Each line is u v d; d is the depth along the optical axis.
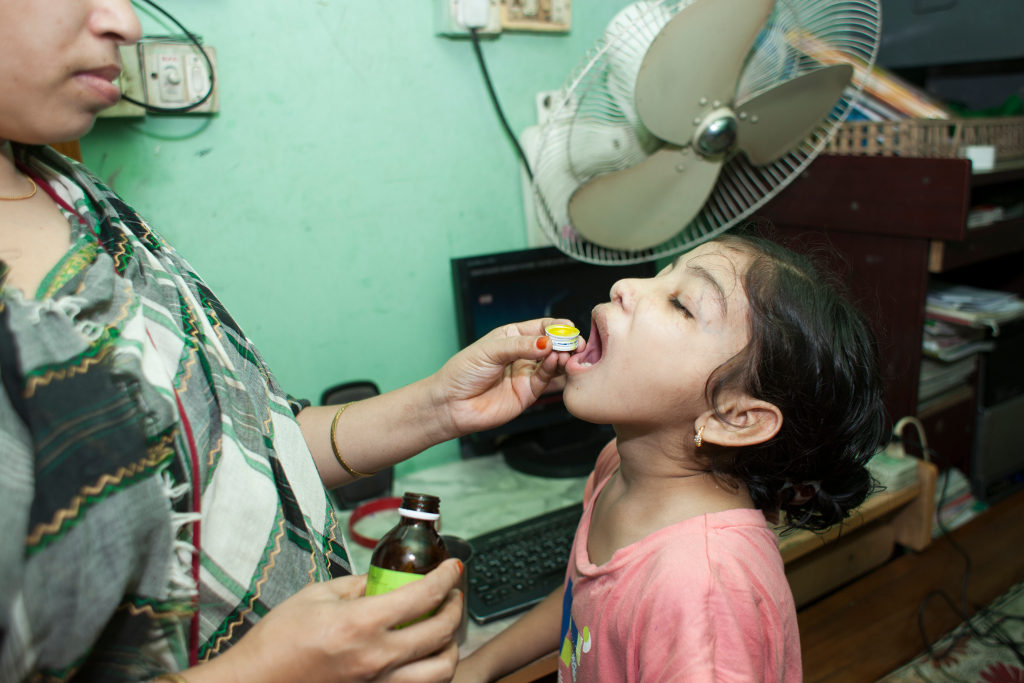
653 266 1.61
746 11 1.05
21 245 0.55
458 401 0.81
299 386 1.38
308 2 1.24
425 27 1.36
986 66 1.95
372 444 0.83
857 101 1.56
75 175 0.66
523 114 1.51
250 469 0.62
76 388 0.47
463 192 1.48
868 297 1.47
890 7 1.95
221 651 0.58
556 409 1.53
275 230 1.30
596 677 0.75
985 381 1.72
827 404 0.73
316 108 1.29
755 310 0.71
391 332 1.46
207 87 1.17
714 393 0.71
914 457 1.49
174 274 0.65
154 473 0.50
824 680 1.17
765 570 0.70
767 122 1.23
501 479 1.48
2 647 0.42
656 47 1.05
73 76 0.53
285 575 0.63
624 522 0.80
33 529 0.43
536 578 1.11
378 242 1.40
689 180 1.26
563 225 1.32
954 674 1.19
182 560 0.54
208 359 0.61
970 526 1.60
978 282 1.93
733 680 0.61
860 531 1.39
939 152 1.41
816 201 1.51
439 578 0.54
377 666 0.50
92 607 0.45
